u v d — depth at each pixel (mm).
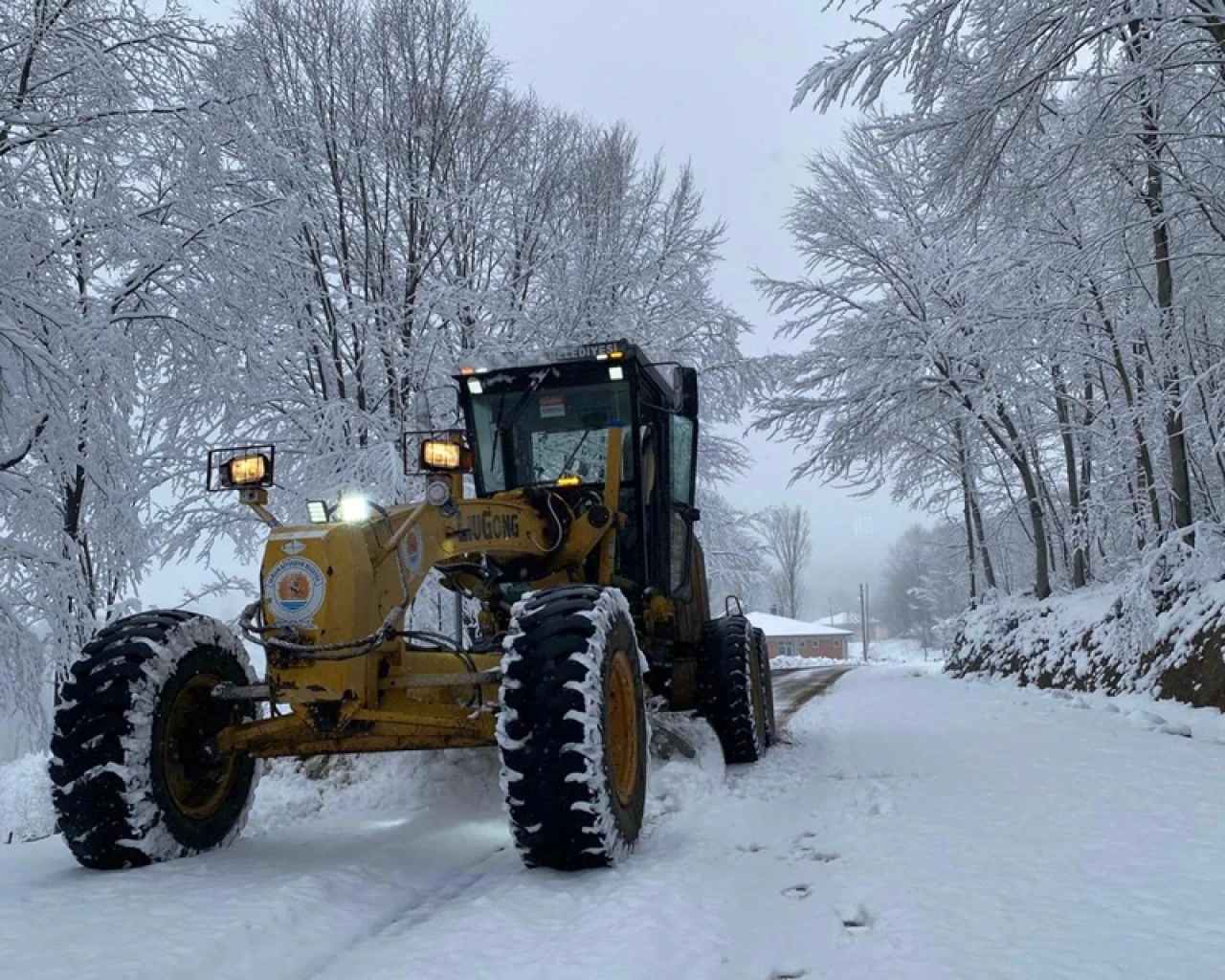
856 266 18109
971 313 12648
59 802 3434
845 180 18250
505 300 12266
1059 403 17062
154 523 10203
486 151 12961
